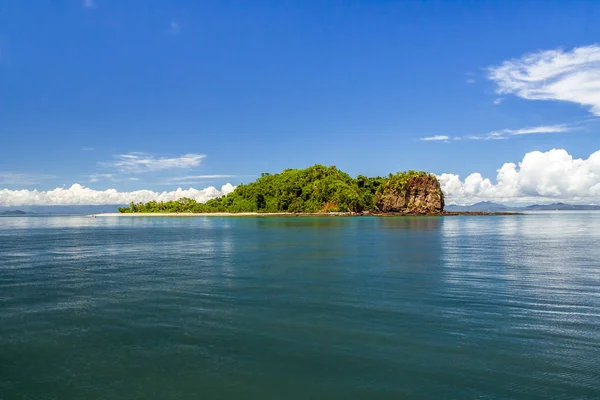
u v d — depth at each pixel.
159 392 13.59
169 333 18.95
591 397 12.76
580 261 40.47
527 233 85.94
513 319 20.34
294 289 27.86
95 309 23.25
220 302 24.47
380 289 27.48
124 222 172.50
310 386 13.82
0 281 32.00
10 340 18.30
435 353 16.17
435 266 37.47
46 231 105.44
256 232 92.19
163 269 37.47
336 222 145.00
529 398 12.76
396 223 136.25
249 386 13.89
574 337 17.70
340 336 18.22
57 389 13.87
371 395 13.17
